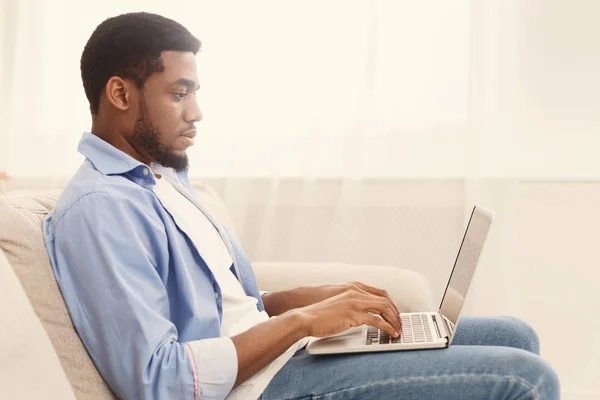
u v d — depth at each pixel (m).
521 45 2.76
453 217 2.79
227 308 1.57
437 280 2.81
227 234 1.75
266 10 2.83
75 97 2.95
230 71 2.87
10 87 3.00
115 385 1.31
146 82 1.48
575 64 2.73
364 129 2.79
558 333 2.82
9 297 1.17
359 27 2.78
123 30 1.48
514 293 2.75
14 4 2.97
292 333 1.38
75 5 2.93
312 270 2.11
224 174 2.92
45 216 1.43
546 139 2.76
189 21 2.88
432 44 2.73
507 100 2.71
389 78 2.77
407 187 2.80
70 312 1.32
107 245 1.31
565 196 2.75
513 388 1.34
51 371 1.17
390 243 2.83
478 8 2.67
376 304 1.47
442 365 1.38
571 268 2.79
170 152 1.52
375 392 1.39
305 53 2.82
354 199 2.82
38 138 2.98
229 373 1.31
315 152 2.83
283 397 1.44
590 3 2.71
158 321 1.30
